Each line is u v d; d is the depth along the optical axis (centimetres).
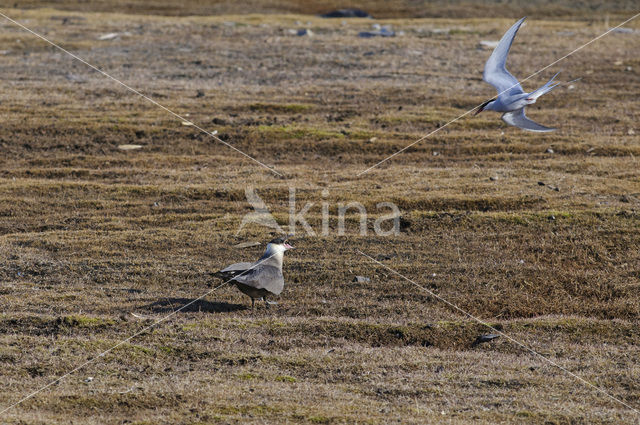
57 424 917
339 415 952
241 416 951
